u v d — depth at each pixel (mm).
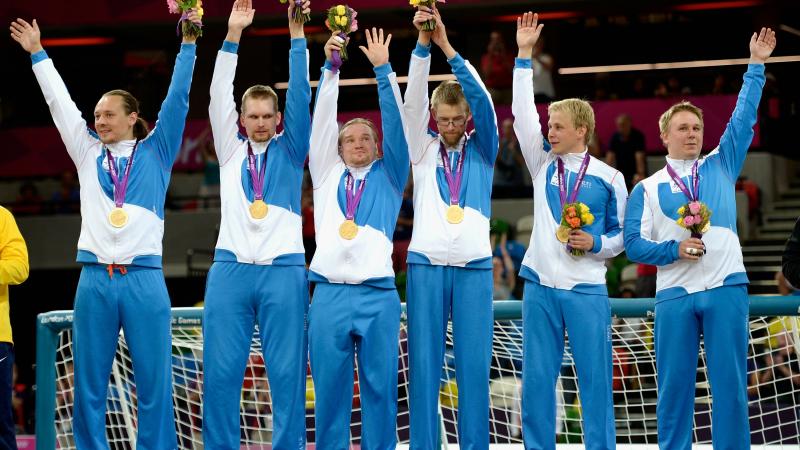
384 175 10102
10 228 10297
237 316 9859
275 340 9852
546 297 9883
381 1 26984
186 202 27641
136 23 27953
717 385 9805
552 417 9859
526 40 10273
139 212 9945
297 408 9852
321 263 9797
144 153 10102
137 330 9875
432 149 10133
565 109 10008
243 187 9992
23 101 29891
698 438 12781
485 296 9820
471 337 9781
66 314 11594
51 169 27844
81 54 30516
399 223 22844
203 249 26938
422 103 10094
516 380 13242
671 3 28094
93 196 9984
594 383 9750
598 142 25078
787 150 26812
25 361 26578
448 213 9844
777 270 22766
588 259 9883
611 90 29109
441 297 9805
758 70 10297
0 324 10109
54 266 27094
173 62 30047
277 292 9836
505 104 25797
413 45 29672
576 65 30500
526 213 24891
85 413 9906
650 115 25719
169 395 10023
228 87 10188
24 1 28297
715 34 29531
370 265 9750
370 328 9711
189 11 10008
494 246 21312
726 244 9875
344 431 9742
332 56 10031
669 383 9938
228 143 10164
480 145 10164
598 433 9727
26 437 12992
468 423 9781
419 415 9750
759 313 10711
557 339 9906
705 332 9852
